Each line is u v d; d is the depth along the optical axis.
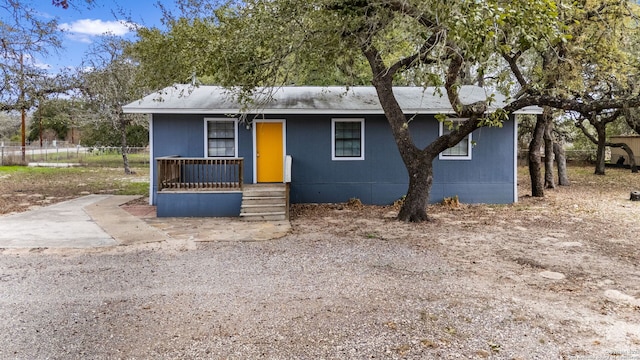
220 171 11.28
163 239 7.68
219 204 10.26
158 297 4.75
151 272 5.71
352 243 7.44
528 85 8.78
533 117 19.94
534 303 4.53
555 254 6.66
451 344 3.57
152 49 9.90
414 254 6.67
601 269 5.83
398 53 9.52
